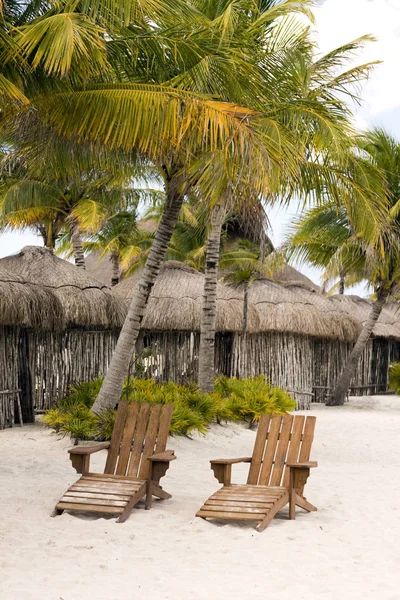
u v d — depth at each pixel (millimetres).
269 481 7531
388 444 13273
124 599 4793
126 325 11672
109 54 8891
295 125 10984
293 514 7176
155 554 5887
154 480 7477
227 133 7535
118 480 7410
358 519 7285
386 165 19219
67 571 5367
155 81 9406
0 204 19906
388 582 5262
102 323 14211
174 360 17406
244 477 9469
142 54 9188
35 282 13648
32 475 8938
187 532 6543
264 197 9523
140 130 7977
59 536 6293
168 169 11305
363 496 8477
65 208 21172
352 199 12312
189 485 8805
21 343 13719
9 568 5371
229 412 13656
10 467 9375
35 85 8492
